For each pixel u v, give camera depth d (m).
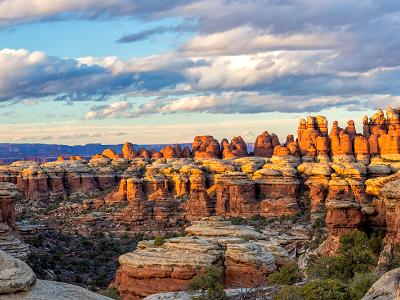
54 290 45.16
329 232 109.25
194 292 82.94
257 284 87.81
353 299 67.69
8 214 126.62
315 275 89.19
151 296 83.44
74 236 174.62
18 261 44.97
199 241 98.06
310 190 183.00
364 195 170.88
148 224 190.75
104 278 130.50
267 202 181.12
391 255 87.81
